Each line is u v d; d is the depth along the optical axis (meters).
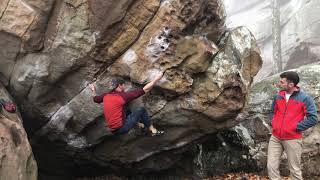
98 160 7.88
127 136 7.36
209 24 6.66
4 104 6.20
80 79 6.76
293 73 6.28
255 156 8.94
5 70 6.77
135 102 6.93
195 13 6.25
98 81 6.74
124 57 6.48
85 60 6.52
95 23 6.23
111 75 6.68
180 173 8.45
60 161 8.09
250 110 9.45
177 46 6.42
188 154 8.36
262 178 8.49
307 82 9.12
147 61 6.45
